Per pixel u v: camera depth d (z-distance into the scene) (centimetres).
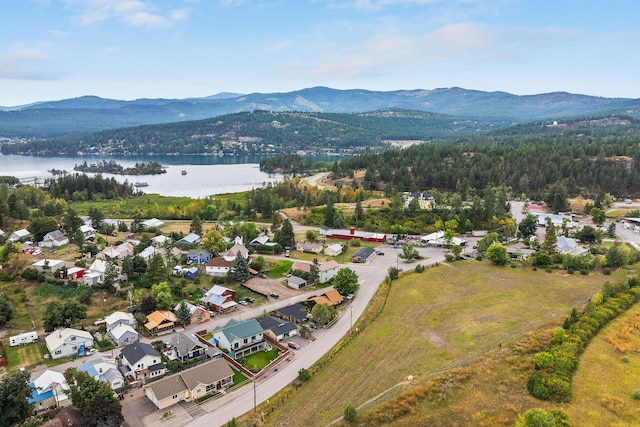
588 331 7856
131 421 6406
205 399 6938
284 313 9838
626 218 19625
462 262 13600
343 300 10812
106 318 9406
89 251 13450
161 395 6712
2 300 9325
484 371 7075
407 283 11850
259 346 8625
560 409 5972
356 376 7375
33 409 6462
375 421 6031
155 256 11638
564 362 6844
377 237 16300
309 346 8594
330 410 6469
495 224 17825
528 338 8012
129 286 11294
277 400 6819
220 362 7538
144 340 8912
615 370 6869
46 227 14900
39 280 11169
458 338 8531
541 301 10244
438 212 18838
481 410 6134
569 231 17325
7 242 13225
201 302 10631
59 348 8188
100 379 7269
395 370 7481
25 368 7769
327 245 15462
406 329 9050
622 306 8956
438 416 6066
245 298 10925
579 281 11519
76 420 6197
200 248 14400
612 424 5694
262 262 12938
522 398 6362
